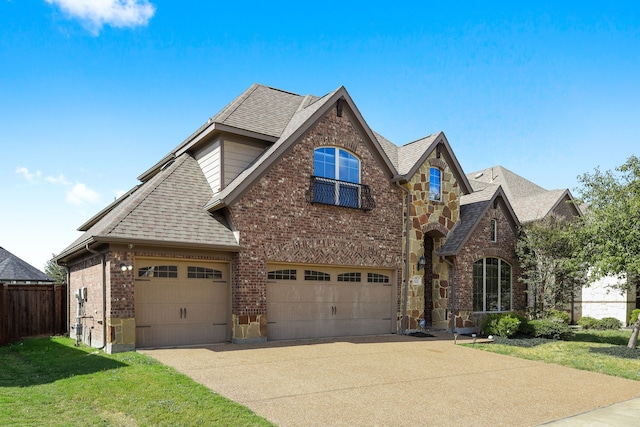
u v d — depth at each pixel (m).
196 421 6.32
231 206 12.95
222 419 6.40
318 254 14.50
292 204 14.10
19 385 8.55
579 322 22.08
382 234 16.22
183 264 12.65
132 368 9.29
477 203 19.16
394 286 16.42
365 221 15.80
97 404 7.14
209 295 12.96
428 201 17.75
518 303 19.58
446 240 18.22
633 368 11.01
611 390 8.93
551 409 7.55
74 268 16.41
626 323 22.48
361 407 7.22
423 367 10.37
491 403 7.75
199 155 15.70
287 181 14.06
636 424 6.86
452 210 18.53
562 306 19.64
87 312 13.66
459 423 6.70
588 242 14.09
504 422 6.83
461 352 12.60
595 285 23.59
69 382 8.40
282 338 13.84
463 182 19.03
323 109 14.95
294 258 13.97
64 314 17.91
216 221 13.41
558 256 18.33
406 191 17.00
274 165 13.83
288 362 10.27
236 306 12.91
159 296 12.20
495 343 14.54
